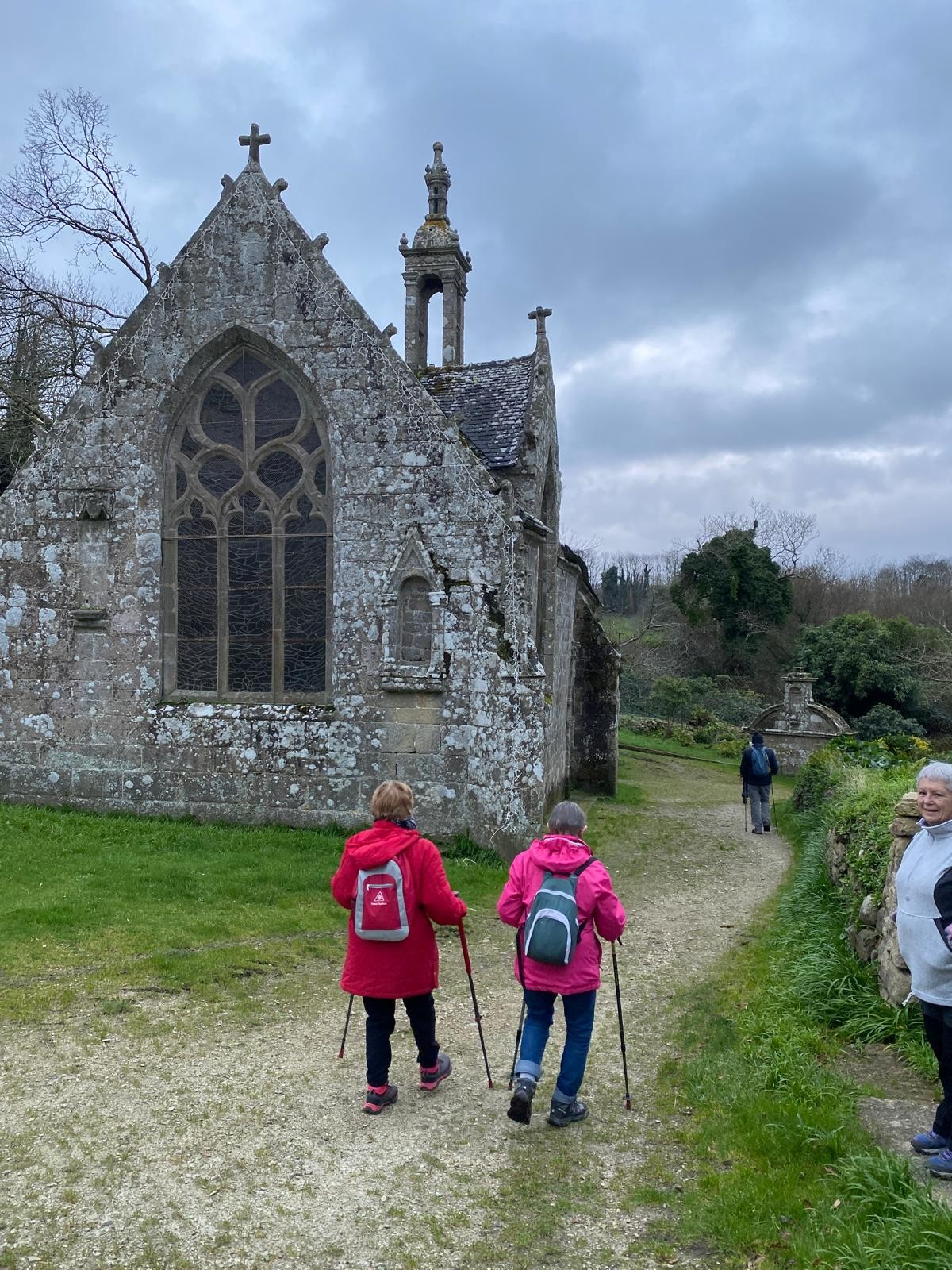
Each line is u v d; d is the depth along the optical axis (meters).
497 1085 5.53
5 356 22.81
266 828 11.75
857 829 8.45
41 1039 5.91
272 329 11.91
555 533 15.73
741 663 45.91
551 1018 4.96
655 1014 6.84
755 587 45.09
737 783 23.48
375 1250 3.92
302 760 11.78
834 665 38.03
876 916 6.86
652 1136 4.96
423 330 17.34
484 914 9.30
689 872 12.21
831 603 51.56
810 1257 3.61
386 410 11.64
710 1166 4.58
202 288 12.12
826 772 15.27
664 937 9.00
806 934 8.20
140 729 12.25
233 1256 3.86
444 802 11.36
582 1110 5.10
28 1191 4.26
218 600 12.36
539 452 13.93
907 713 37.44
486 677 11.12
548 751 14.95
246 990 6.92
